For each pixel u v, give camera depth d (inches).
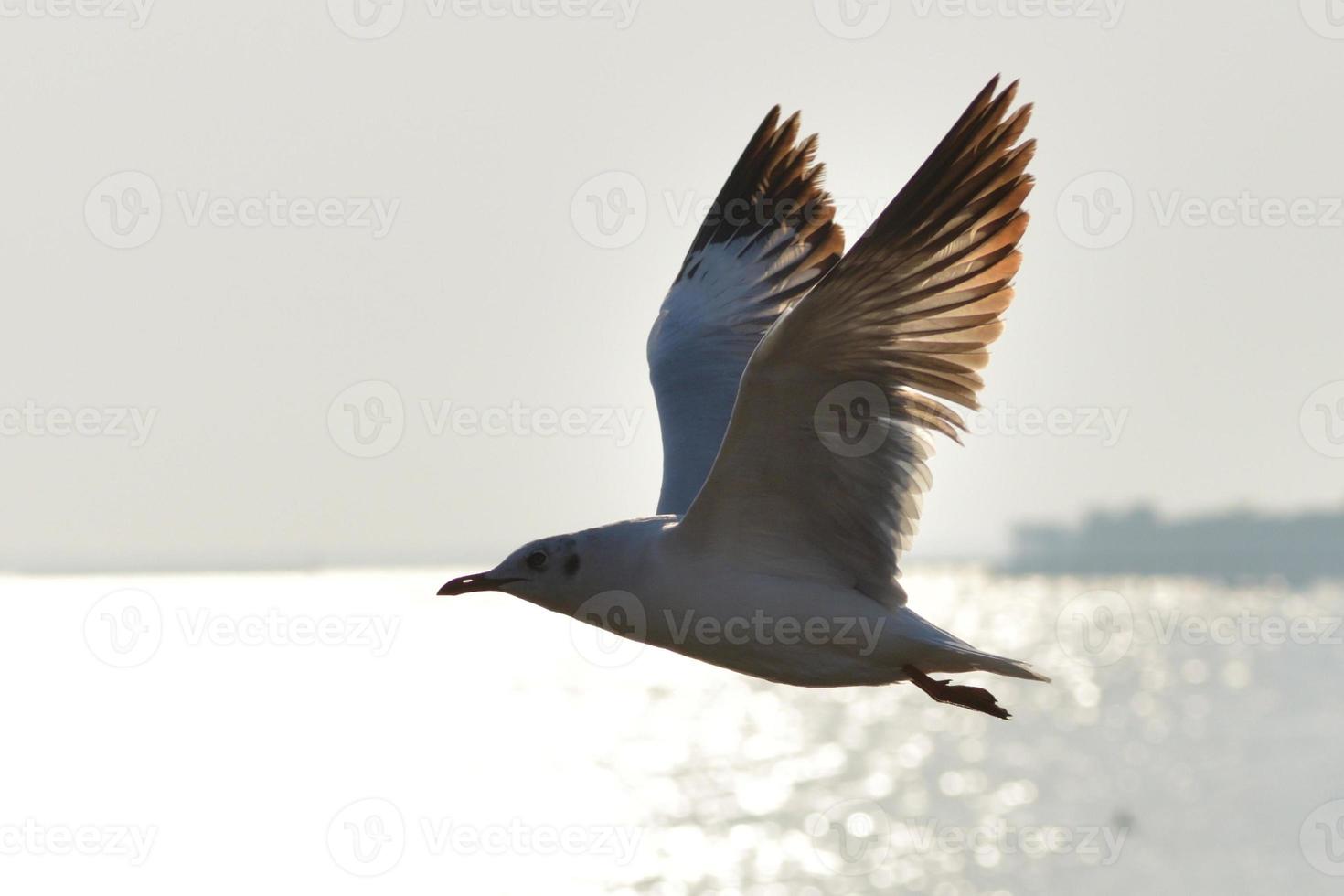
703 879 993.5
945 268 237.6
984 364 245.4
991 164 234.2
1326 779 1433.3
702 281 342.0
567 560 273.6
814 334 237.5
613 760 1535.4
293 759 1389.0
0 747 1409.9
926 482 257.8
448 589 276.2
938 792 1408.7
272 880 925.8
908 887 992.9
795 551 268.1
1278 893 970.1
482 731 1712.6
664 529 271.1
